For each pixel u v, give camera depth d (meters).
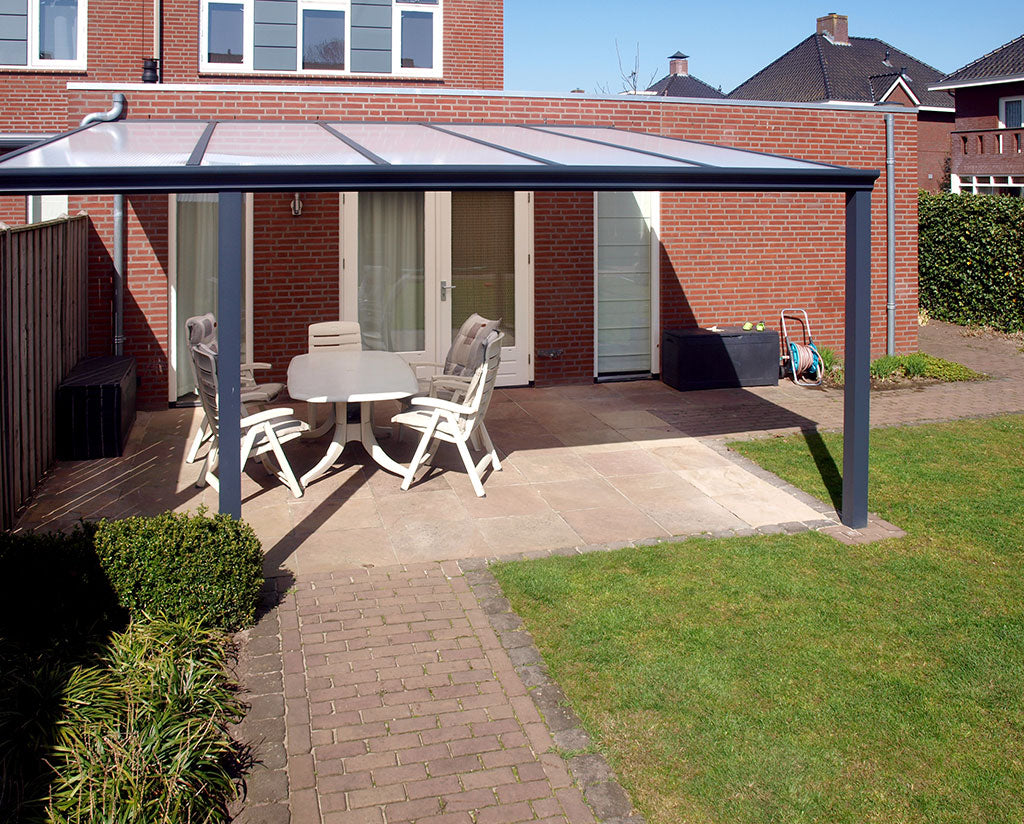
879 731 4.54
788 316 12.93
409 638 5.43
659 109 11.95
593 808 3.99
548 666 5.12
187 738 4.06
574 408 11.08
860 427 7.15
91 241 10.38
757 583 6.19
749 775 4.21
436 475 8.56
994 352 14.98
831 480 8.42
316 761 4.29
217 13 13.46
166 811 3.71
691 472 8.66
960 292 17.48
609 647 5.31
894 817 3.96
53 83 13.78
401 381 8.27
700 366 11.98
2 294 6.80
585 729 4.54
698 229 12.39
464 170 6.05
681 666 5.11
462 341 9.60
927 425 10.38
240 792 4.08
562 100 11.63
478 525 7.30
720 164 6.76
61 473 8.37
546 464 8.91
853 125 12.73
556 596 5.98
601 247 12.16
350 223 11.19
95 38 13.58
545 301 12.00
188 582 5.22
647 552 6.72
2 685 4.28
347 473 8.62
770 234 12.66
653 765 4.28
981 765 4.29
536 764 4.28
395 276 11.55
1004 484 8.28
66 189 5.52
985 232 16.81
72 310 9.45
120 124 9.46
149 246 10.52
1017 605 5.86
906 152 13.01
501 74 14.30
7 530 6.88
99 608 5.15
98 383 8.77
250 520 7.36
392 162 6.15
